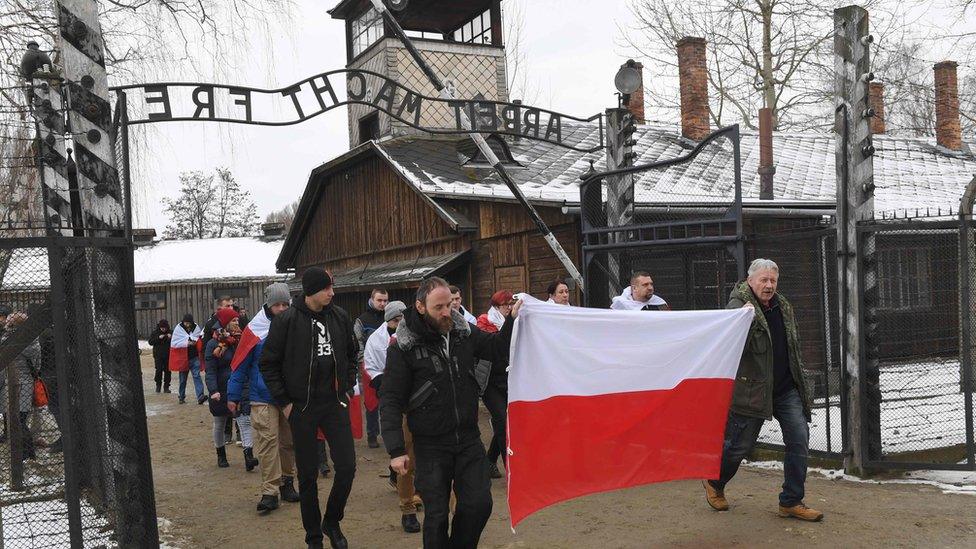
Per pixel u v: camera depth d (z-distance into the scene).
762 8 26.38
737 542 5.91
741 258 8.46
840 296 8.02
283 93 8.13
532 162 16.97
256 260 41.59
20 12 9.18
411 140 19.47
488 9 21.84
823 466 8.34
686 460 5.86
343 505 6.12
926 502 6.87
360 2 21.56
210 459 10.63
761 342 6.24
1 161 5.64
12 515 5.41
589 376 5.60
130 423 5.49
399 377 4.82
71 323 5.31
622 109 10.76
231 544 6.59
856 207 7.94
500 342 5.21
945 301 11.53
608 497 7.46
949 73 23.14
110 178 5.64
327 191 21.94
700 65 20.84
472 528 4.79
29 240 4.96
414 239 17.53
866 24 7.97
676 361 5.84
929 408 10.37
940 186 18.58
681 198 11.95
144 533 5.49
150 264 41.47
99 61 5.65
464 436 4.85
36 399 5.47
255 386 7.63
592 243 10.51
